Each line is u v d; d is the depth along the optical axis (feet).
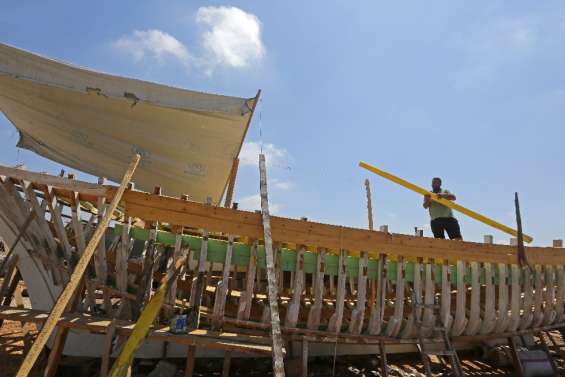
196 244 17.37
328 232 18.38
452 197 27.48
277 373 13.03
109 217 12.76
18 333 21.30
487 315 22.07
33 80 26.25
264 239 16.42
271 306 14.96
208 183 32.04
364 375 19.95
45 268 17.24
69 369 16.24
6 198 16.51
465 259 21.29
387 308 22.90
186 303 18.45
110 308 16.88
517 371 22.66
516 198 23.86
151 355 18.10
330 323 18.38
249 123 29.32
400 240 19.70
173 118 28.68
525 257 23.11
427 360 18.20
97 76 26.84
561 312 25.84
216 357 19.35
